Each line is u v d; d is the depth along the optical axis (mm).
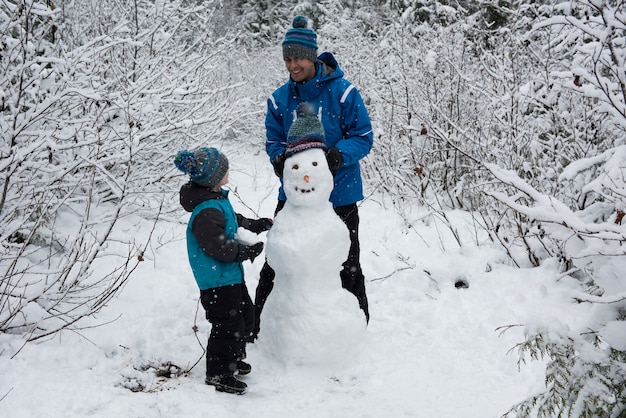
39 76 3906
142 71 5531
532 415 2650
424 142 6832
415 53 7461
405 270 4742
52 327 3438
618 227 2432
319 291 3283
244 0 25250
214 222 3014
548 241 4699
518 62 6051
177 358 3322
